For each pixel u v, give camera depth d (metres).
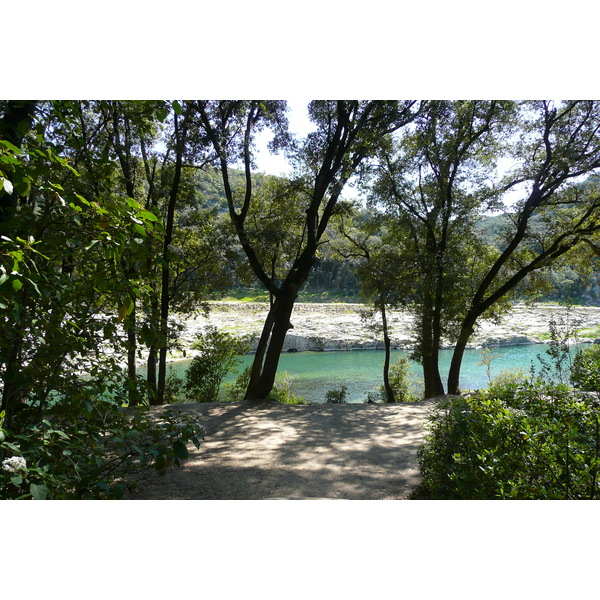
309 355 28.97
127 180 10.05
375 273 13.40
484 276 14.45
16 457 2.11
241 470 5.82
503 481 3.08
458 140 12.34
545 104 11.59
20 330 2.65
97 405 3.03
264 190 14.23
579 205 12.78
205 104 10.92
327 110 11.31
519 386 4.10
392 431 7.98
